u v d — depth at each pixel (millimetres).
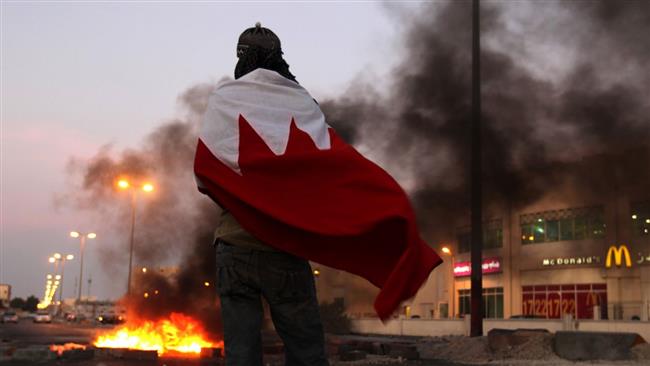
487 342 18375
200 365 14227
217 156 1715
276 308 1739
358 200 1611
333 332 41406
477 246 23328
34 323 68625
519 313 52969
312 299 1776
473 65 24797
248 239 1704
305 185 1647
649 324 27078
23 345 21125
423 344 21641
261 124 1714
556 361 16250
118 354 15984
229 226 1744
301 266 1746
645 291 44531
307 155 1658
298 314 1749
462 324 35656
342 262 1636
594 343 16547
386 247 1618
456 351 18250
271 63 1913
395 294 1466
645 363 15578
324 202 1628
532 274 52625
